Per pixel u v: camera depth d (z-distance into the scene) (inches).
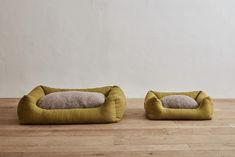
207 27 140.6
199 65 143.2
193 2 138.6
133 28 139.9
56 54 140.7
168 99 109.6
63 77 142.6
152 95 113.4
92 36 139.9
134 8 138.4
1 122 101.0
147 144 79.5
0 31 137.3
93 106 103.1
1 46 138.6
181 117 103.3
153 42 141.1
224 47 142.2
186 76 143.9
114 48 141.0
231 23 140.4
